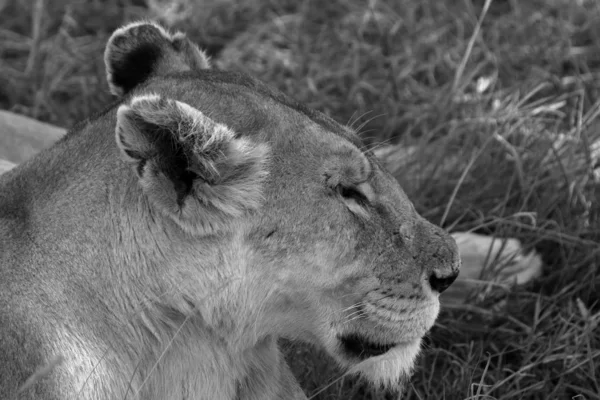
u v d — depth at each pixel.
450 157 12.34
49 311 7.38
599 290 10.70
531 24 14.68
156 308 7.55
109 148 7.60
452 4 15.27
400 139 13.16
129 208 7.46
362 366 8.27
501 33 14.66
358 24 15.01
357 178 7.84
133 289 7.51
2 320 7.38
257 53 14.72
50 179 7.72
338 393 9.32
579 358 9.81
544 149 12.10
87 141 7.76
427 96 13.70
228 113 7.64
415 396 9.58
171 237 7.45
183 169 7.28
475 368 9.33
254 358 8.16
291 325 7.98
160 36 8.70
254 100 7.78
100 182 7.53
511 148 11.88
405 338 8.14
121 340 7.52
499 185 11.91
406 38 14.72
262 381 8.28
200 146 7.15
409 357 8.44
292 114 7.83
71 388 7.29
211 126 7.17
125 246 7.47
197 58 8.95
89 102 13.67
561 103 12.59
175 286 7.52
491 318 10.37
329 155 7.75
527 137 12.34
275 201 7.59
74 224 7.51
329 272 7.78
